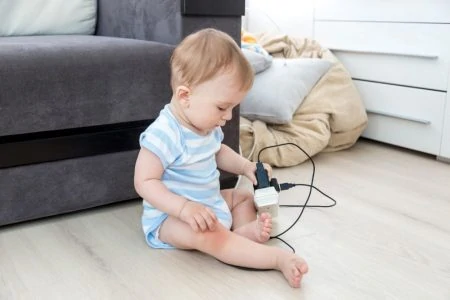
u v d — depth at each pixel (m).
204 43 0.91
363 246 1.04
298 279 0.87
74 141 1.14
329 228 1.13
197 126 0.97
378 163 1.65
